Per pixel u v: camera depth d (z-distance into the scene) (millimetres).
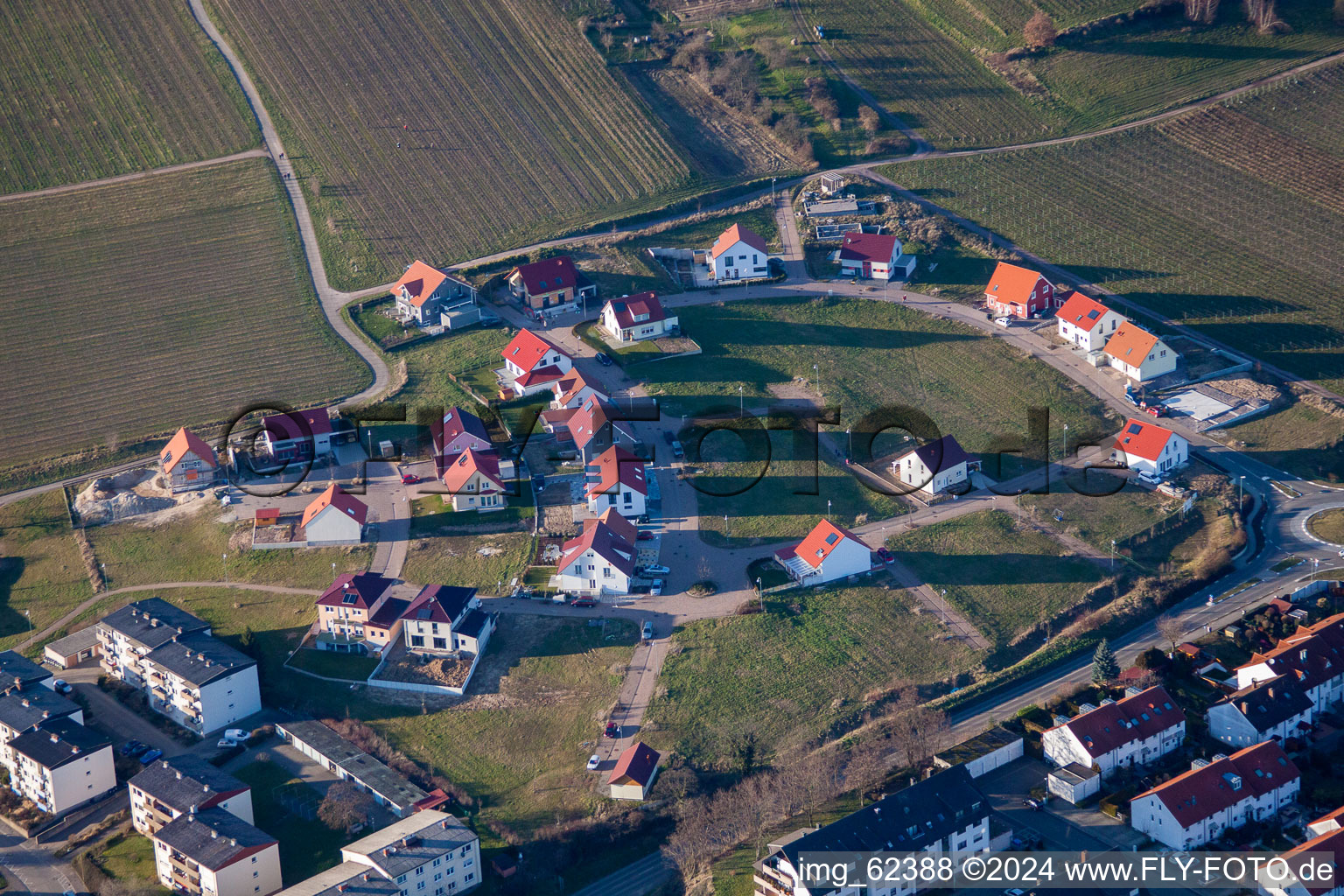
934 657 167375
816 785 145375
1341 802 143000
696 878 138750
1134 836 140750
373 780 152250
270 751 160000
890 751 152750
